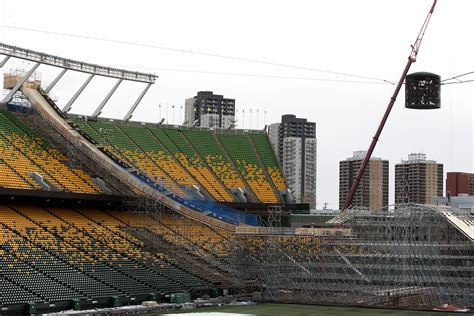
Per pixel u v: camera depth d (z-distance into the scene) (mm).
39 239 101125
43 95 131750
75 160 122000
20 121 124625
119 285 99250
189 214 123812
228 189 140500
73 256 101000
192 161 143875
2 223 101188
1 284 86188
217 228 127500
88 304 91688
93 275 98688
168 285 105562
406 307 105250
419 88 102750
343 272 113750
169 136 148750
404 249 109562
